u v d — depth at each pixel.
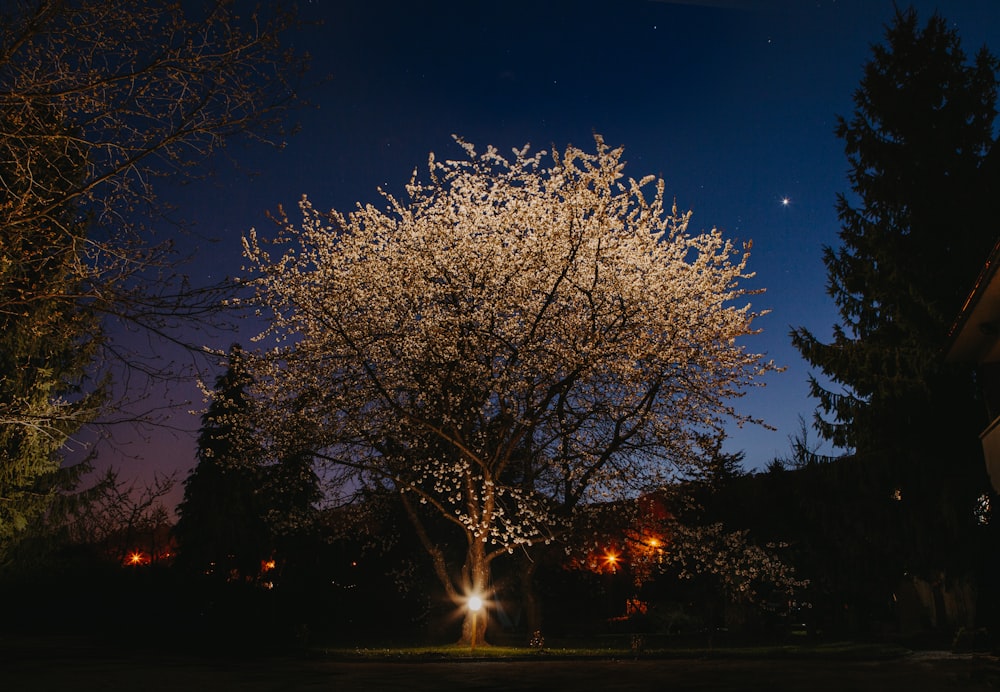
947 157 25.20
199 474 37.88
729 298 23.61
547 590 36.56
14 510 22.88
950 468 23.81
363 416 23.42
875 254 25.92
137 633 27.61
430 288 23.36
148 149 8.02
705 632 30.98
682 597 35.34
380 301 23.44
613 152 21.92
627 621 35.00
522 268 22.48
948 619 28.42
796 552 28.64
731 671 16.48
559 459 23.98
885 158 26.00
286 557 35.03
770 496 28.80
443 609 33.06
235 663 18.22
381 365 23.38
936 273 24.48
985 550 15.36
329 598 34.34
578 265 23.36
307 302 22.94
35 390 18.64
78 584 32.66
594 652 21.89
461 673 16.42
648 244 22.97
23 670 14.97
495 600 30.84
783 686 13.07
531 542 23.00
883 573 26.59
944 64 26.02
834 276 27.22
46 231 8.44
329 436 23.33
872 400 25.41
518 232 22.61
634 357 22.45
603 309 23.70
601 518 24.66
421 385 22.92
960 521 22.97
